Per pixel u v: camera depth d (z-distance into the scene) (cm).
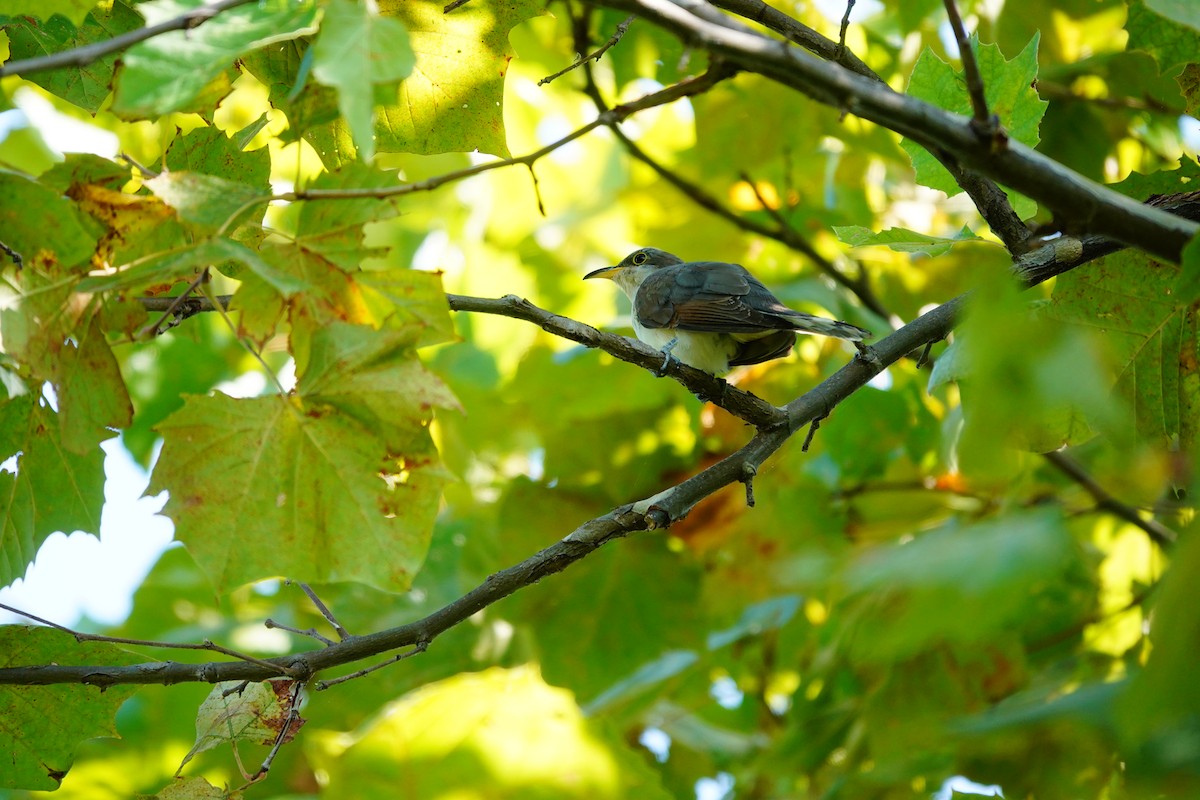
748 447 835
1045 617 1207
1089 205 559
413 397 589
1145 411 775
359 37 515
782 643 1480
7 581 700
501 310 793
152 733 1420
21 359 606
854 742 1149
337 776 1019
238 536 591
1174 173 820
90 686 720
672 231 1656
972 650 1116
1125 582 1312
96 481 732
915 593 356
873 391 1373
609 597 1430
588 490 1475
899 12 1384
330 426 596
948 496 1341
